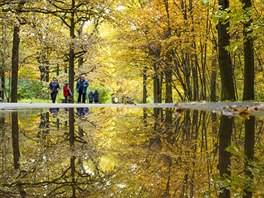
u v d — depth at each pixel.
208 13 22.67
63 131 6.38
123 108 18.06
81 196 2.17
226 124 6.56
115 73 37.09
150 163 3.33
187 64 26.59
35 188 2.35
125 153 3.91
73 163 3.24
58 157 3.53
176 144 4.82
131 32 27.53
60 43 20.19
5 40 27.52
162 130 7.02
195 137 5.67
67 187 2.39
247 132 5.41
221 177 2.81
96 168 3.03
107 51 33.47
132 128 7.47
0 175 2.73
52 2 16.58
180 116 10.23
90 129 6.97
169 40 24.72
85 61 33.44
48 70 40.66
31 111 13.05
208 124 7.62
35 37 17.95
